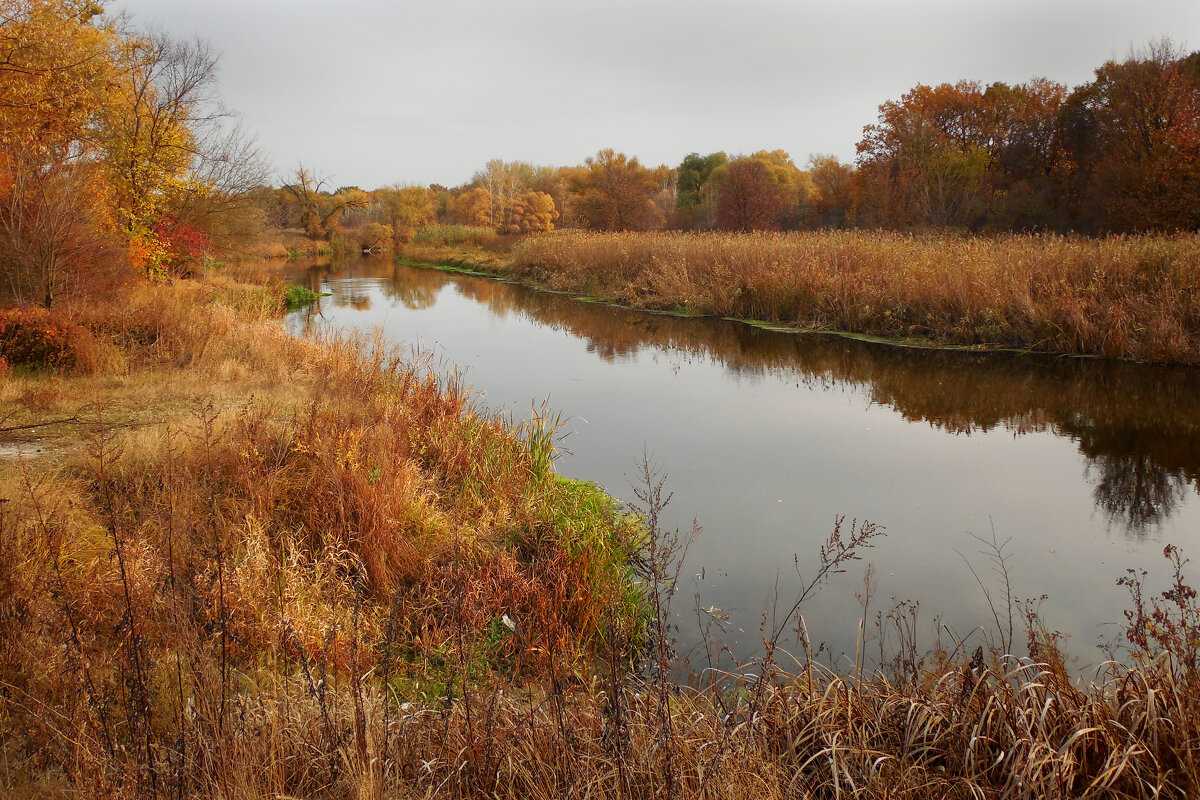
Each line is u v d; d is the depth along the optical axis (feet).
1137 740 9.93
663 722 10.21
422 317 67.72
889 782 10.27
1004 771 10.29
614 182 168.86
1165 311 40.96
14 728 10.70
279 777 9.94
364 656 13.99
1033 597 17.71
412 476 21.49
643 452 28.84
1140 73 87.45
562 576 17.07
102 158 61.41
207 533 16.72
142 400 28.53
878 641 16.01
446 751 10.76
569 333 57.41
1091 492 24.31
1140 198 81.15
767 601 17.85
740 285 62.08
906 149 112.57
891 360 44.88
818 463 27.50
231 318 43.73
